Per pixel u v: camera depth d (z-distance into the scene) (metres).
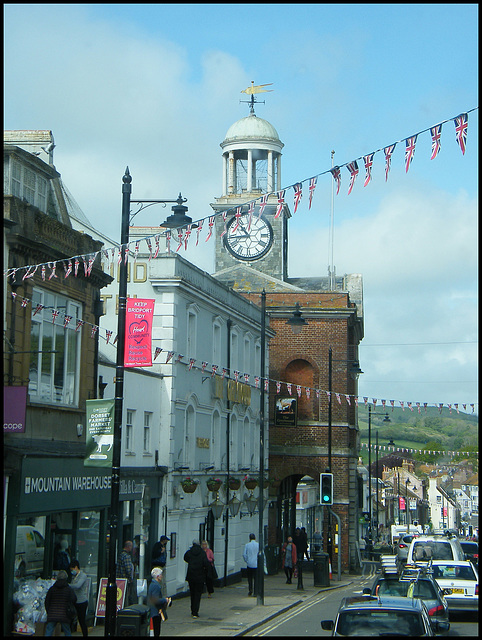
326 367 45.41
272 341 45.84
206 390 31.19
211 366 31.83
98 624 20.80
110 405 18.81
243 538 35.72
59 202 21.95
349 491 44.53
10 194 18.95
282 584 34.12
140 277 28.27
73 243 21.39
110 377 23.98
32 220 19.31
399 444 131.38
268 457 40.97
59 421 20.20
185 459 28.81
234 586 32.41
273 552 39.78
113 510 16.16
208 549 27.98
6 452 17.09
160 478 26.58
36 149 22.77
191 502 29.06
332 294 46.34
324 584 32.75
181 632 19.55
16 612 17.22
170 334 27.75
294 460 44.72
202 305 30.97
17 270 18.25
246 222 54.06
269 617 22.59
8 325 17.95
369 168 13.14
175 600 26.80
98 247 22.84
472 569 23.73
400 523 106.94
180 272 28.88
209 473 31.00
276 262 54.00
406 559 29.88
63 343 20.81
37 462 18.16
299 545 38.56
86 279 22.03
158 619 17.56
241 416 36.03
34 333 19.30
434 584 18.94
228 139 55.16
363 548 58.81
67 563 19.69
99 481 21.58
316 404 45.38
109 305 29.20
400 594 18.77
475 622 23.42
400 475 126.06
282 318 45.91
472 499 152.88
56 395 20.38
